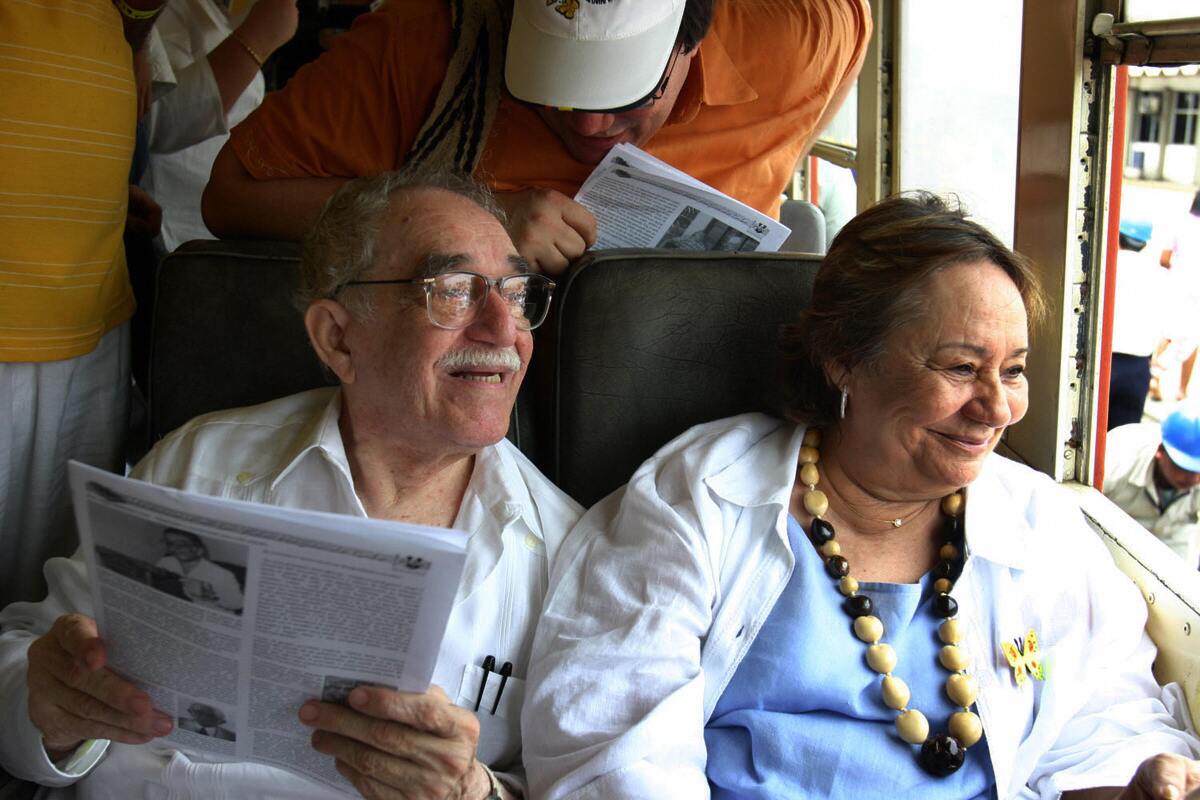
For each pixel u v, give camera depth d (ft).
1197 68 5.20
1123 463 7.97
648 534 4.77
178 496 3.21
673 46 5.68
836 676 4.60
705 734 4.70
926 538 4.98
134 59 6.66
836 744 4.51
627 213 5.83
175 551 3.33
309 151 6.11
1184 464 7.64
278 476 4.71
